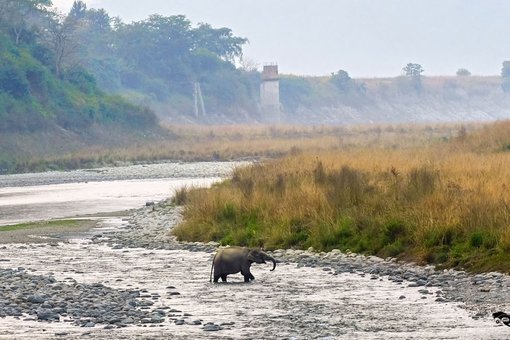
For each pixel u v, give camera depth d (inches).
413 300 1673.2
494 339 1341.0
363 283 1879.9
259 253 1936.5
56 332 1438.2
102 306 1651.1
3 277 1987.0
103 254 2498.8
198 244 2618.1
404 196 2459.4
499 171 2807.6
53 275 2085.4
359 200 2504.9
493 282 1781.5
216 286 1892.2
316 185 2780.5
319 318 1529.3
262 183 3056.1
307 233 2418.8
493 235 2007.9
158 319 1529.3
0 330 1455.5
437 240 2094.0
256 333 1414.9
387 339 1358.3
